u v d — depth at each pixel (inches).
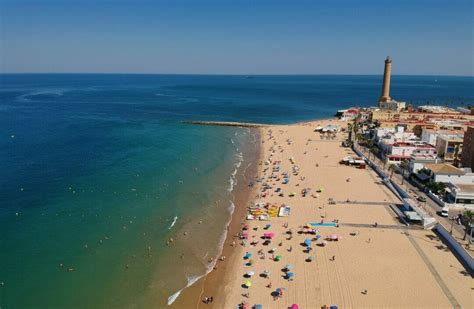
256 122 6924.2
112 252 2132.1
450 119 5359.3
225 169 3740.2
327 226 2443.4
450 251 2142.0
